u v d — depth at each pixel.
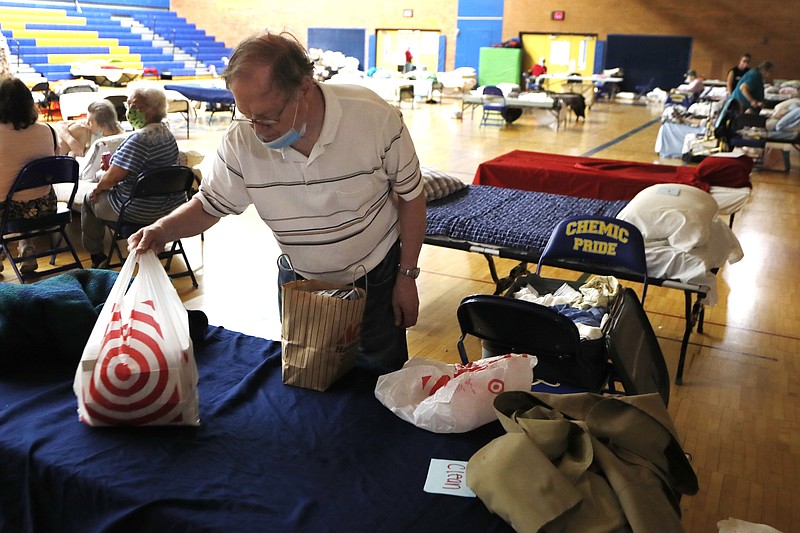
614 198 5.51
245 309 3.97
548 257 3.14
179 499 1.39
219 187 1.91
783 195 7.68
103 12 19.61
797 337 3.90
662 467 1.49
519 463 1.39
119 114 9.79
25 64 14.88
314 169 1.82
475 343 3.66
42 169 3.92
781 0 17.59
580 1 19.61
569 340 2.23
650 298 4.44
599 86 19.08
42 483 1.49
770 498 2.48
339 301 1.76
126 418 1.59
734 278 4.88
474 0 20.52
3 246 3.97
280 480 1.48
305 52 1.68
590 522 1.33
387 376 1.81
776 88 14.27
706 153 8.34
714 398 3.19
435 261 5.09
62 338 1.89
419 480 1.50
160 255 4.36
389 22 21.38
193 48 20.27
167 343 1.61
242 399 1.78
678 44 18.91
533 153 6.43
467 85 19.39
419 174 1.99
